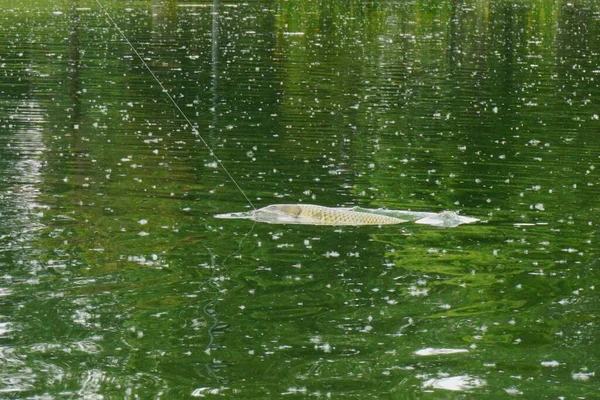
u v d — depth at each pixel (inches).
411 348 373.1
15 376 342.0
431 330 393.1
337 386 337.7
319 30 1733.5
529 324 400.8
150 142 773.3
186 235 519.2
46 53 1307.8
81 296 423.8
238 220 552.7
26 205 570.9
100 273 454.3
